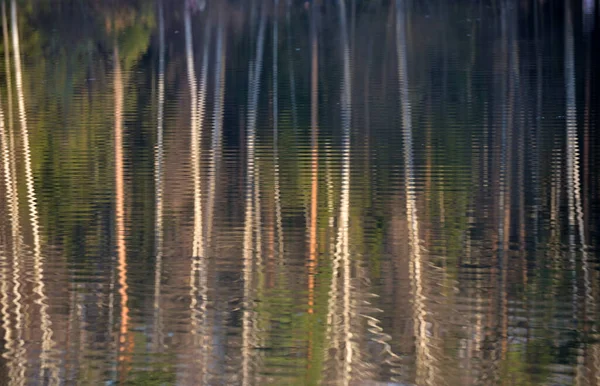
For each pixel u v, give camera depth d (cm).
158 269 1700
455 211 1984
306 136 2733
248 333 1437
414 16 6069
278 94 3547
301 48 4906
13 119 3028
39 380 1312
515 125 2819
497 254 1752
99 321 1480
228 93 3603
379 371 1327
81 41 4997
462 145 2567
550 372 1322
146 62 4506
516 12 5978
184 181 2244
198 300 1562
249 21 5959
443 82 3684
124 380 1308
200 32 5522
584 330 1432
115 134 2786
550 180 2203
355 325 1460
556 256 1728
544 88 3450
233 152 2538
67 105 3297
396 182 2205
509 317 1483
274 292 1596
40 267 1709
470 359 1353
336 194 2109
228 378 1303
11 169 2378
